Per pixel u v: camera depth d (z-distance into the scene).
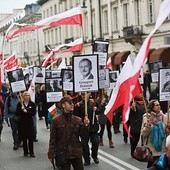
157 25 6.65
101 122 14.32
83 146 11.74
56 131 8.52
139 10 43.06
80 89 10.34
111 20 49.19
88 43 54.88
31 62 88.00
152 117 9.46
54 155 8.53
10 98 14.80
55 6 71.38
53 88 14.56
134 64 6.98
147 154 7.16
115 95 8.38
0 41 21.72
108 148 14.20
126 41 44.06
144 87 27.97
